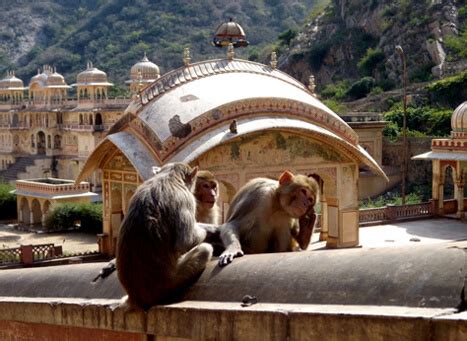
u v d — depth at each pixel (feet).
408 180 124.77
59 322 15.14
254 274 12.09
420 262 9.95
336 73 206.80
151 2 356.18
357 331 9.48
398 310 9.36
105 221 70.59
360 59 201.46
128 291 12.69
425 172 122.72
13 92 207.00
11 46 380.78
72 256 70.08
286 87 68.44
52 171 186.60
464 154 84.58
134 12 351.05
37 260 67.82
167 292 12.77
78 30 358.23
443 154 86.84
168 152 57.93
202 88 62.54
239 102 60.80
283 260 12.04
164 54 315.17
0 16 400.88
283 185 15.40
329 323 9.80
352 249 11.80
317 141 67.05
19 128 195.11
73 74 325.21
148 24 339.36
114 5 362.94
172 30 332.80
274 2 360.28
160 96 62.44
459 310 9.04
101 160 68.54
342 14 220.84
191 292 12.84
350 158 69.31
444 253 9.87
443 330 8.64
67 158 183.83
